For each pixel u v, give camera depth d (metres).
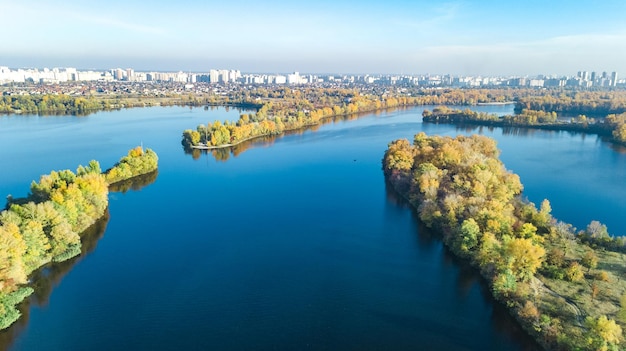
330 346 81.25
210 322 88.06
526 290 89.94
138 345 81.19
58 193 120.19
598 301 87.69
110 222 137.38
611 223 134.88
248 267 109.56
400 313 91.25
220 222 138.12
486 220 111.00
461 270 108.50
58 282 101.75
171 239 125.19
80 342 81.81
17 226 100.25
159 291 98.56
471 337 83.94
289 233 129.75
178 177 188.50
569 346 74.38
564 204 151.25
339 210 149.00
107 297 96.06
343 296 97.25
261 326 86.94
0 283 86.50
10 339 82.44
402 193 161.38
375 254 116.81
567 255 106.62
